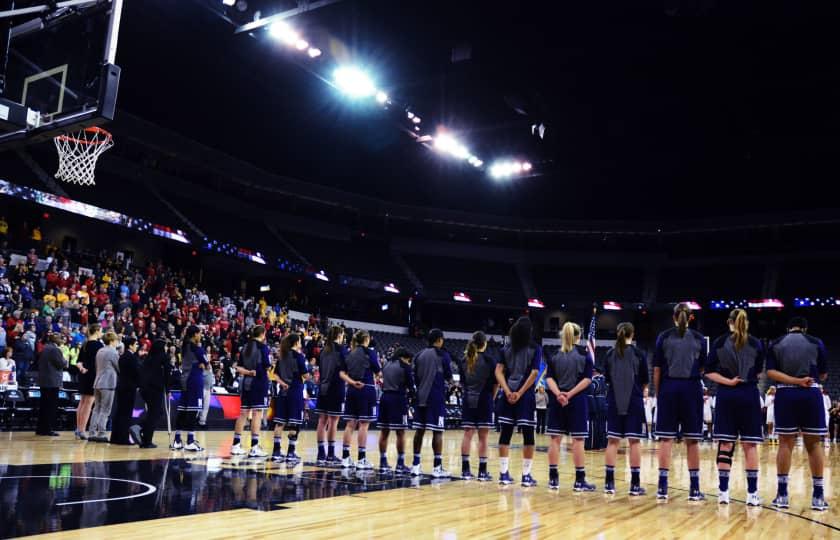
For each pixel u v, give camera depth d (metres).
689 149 31.92
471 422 8.47
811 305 34.91
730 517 6.17
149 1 20.95
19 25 7.95
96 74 7.10
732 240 39.62
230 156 32.44
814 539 5.15
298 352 9.56
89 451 9.29
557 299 38.94
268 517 5.10
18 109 7.33
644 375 7.69
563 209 41.00
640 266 40.97
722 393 7.16
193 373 10.35
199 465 8.27
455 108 27.91
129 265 24.39
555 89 26.38
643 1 20.47
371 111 26.86
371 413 9.21
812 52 23.11
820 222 36.19
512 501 6.66
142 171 30.27
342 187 38.22
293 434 9.50
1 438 10.79
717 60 23.95
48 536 4.07
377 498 6.42
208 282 32.75
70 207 23.66
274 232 35.28
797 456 15.52
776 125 28.98
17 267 18.16
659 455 7.32
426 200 40.19
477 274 40.50
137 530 4.37
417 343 36.38
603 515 6.02
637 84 25.89
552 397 7.95
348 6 19.94
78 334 15.22
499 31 22.30
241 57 25.05
